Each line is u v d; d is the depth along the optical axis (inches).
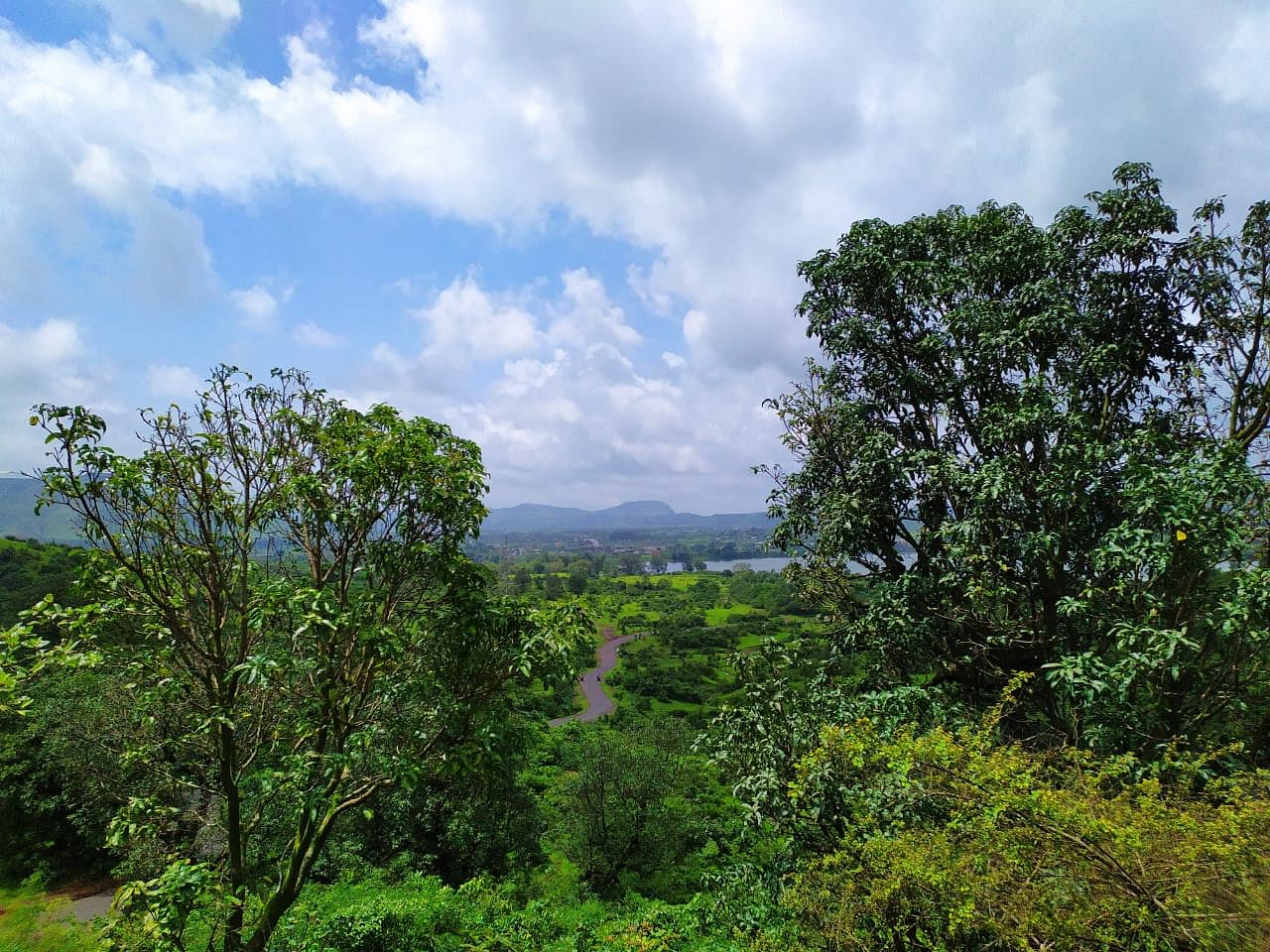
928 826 145.9
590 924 624.4
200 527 203.5
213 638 208.1
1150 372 244.8
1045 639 224.2
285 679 214.1
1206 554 176.7
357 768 224.5
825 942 167.0
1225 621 171.6
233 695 208.7
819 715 222.4
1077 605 200.2
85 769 626.8
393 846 746.8
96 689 689.6
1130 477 200.7
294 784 201.6
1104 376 232.8
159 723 226.8
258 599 197.9
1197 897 106.7
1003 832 124.7
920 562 269.9
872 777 165.3
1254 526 186.7
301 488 199.2
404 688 219.6
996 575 229.3
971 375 257.6
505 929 592.1
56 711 722.8
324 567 233.6
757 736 216.5
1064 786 145.7
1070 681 183.0
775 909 237.3
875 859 150.5
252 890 213.0
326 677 209.9
